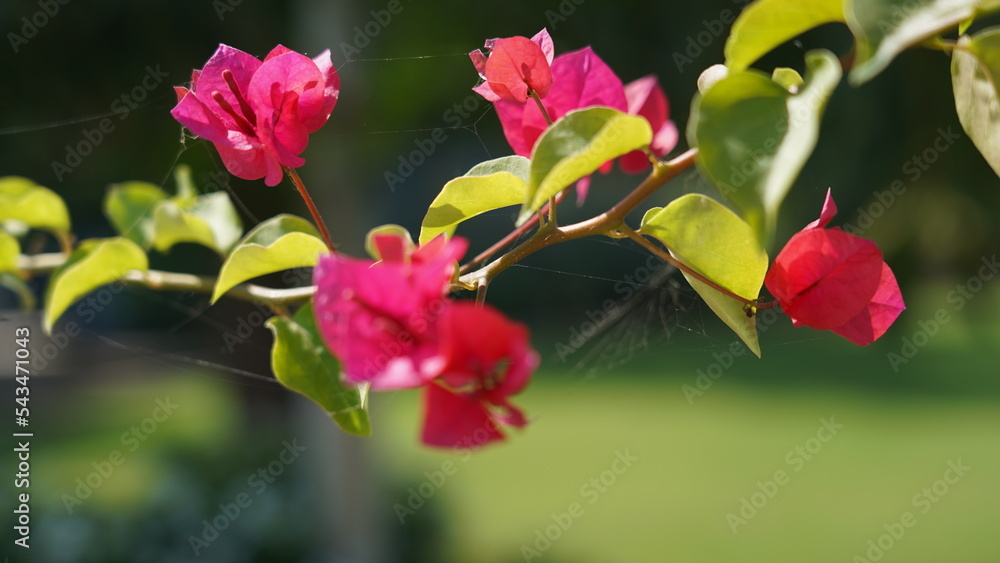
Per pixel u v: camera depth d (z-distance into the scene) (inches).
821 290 39.4
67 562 134.9
